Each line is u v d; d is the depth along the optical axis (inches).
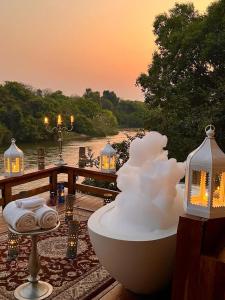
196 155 61.6
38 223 84.8
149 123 299.4
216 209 59.8
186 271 59.7
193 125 258.5
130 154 78.8
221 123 251.9
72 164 184.2
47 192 187.8
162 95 310.5
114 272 73.3
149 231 71.3
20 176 157.6
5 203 154.5
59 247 122.2
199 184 61.1
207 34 272.7
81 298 91.7
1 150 219.8
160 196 71.4
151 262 69.2
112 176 164.2
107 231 71.6
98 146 240.2
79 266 109.0
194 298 59.0
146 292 76.2
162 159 76.6
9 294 91.9
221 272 55.9
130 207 73.5
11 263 109.0
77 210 163.5
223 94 259.9
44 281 99.4
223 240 62.0
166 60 310.2
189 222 59.0
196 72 298.0
